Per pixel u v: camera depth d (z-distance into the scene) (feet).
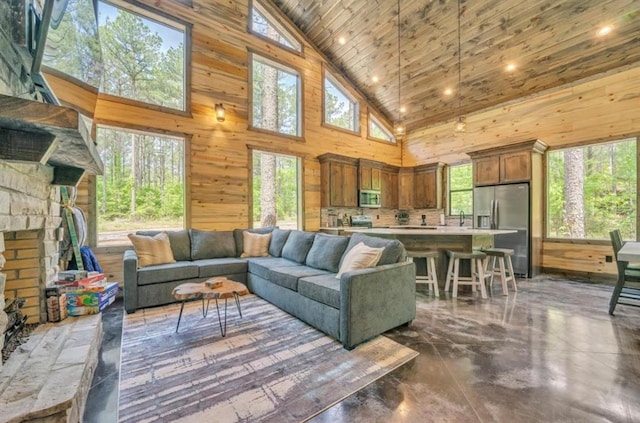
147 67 14.33
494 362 6.76
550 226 16.81
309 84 19.60
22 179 5.85
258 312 10.27
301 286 9.39
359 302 7.66
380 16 16.26
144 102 13.48
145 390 5.75
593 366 6.53
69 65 6.94
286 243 13.84
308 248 12.49
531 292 12.78
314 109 19.86
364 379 6.10
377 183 22.36
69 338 6.24
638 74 13.87
